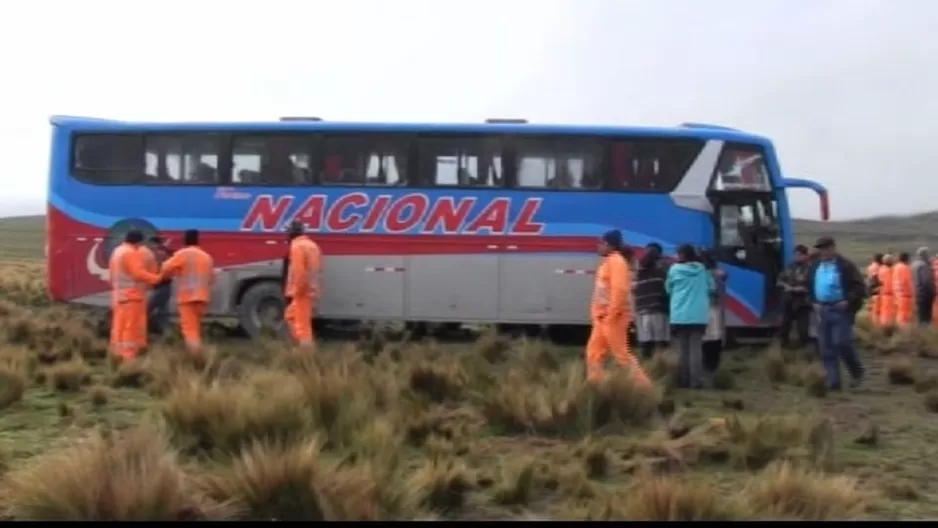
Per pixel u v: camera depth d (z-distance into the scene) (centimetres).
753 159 2150
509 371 1473
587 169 2147
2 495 757
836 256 1612
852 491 828
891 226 18188
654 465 1000
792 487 802
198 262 1745
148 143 2225
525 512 835
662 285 1722
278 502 732
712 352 1725
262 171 2200
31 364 1512
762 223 2144
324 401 1047
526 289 2141
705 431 1127
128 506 689
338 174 2188
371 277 2169
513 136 2159
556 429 1144
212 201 2203
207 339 2181
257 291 2189
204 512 713
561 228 2138
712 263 1706
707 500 749
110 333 2066
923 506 884
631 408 1200
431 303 2159
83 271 2222
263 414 957
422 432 1092
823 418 1229
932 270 2723
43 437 1084
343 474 771
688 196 2123
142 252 1717
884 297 2905
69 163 2239
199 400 987
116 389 1427
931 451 1134
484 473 940
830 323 1602
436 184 2166
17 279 4009
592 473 970
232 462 829
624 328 1431
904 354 2219
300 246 1841
